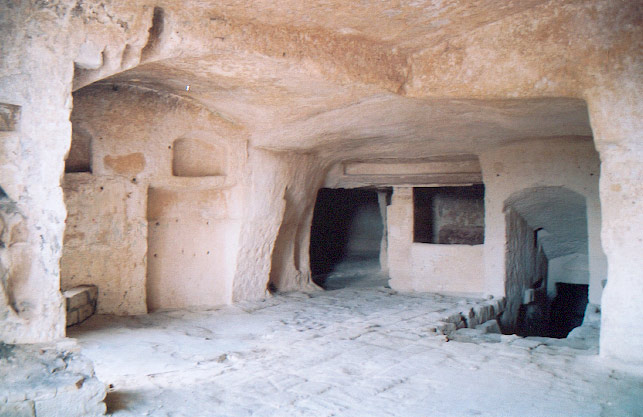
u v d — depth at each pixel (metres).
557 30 4.95
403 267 9.81
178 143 7.35
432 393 4.31
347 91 5.70
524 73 5.15
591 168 8.05
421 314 7.52
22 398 3.31
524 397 4.20
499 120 6.64
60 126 4.05
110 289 6.98
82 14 4.11
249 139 7.60
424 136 7.70
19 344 3.79
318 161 8.77
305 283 9.52
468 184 9.61
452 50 5.47
